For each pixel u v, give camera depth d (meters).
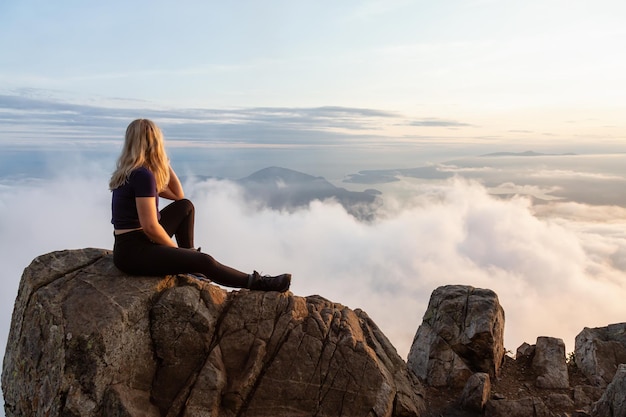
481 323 3.57
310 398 2.52
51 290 2.48
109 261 2.74
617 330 3.91
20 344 2.44
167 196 2.93
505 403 3.04
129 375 2.41
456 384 3.40
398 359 3.13
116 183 2.54
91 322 2.33
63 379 2.24
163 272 2.60
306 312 2.82
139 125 2.53
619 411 2.72
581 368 3.70
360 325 3.11
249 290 2.84
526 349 3.95
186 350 2.54
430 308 4.01
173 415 2.36
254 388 2.51
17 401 2.44
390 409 2.59
